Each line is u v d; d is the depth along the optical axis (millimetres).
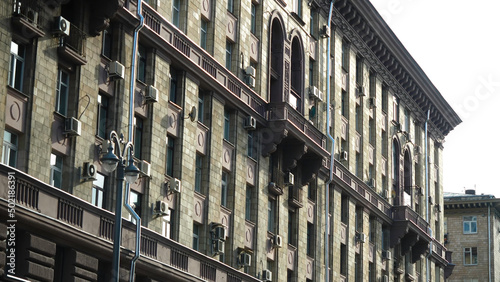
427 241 66562
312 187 50125
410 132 68812
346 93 56219
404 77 65688
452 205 91938
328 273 50188
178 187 36250
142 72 35438
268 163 44469
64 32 30281
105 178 32750
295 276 46719
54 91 30297
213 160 39500
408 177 67750
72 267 29906
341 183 53344
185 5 38438
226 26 41688
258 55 44500
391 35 60719
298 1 49938
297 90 48812
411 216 63781
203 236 38469
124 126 33469
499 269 93000
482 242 91125
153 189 35062
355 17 56219
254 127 42500
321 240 50312
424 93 69812
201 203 38625
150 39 35281
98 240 30812
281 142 45625
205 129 39312
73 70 31359
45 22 29984
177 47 37188
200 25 39625
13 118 28469
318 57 51562
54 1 30156
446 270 77125
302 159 48156
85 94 31688
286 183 45812
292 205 47000
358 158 57875
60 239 29344
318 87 51156
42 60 29750
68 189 30562
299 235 47469
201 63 38969
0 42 27859
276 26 46750
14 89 28484
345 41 56938
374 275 58656
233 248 40469
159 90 35906
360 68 59031
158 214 34938
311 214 49594
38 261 28344
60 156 30672
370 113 60531
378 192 60469
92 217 30938
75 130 30656
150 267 33719
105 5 31938
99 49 32688
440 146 77312
